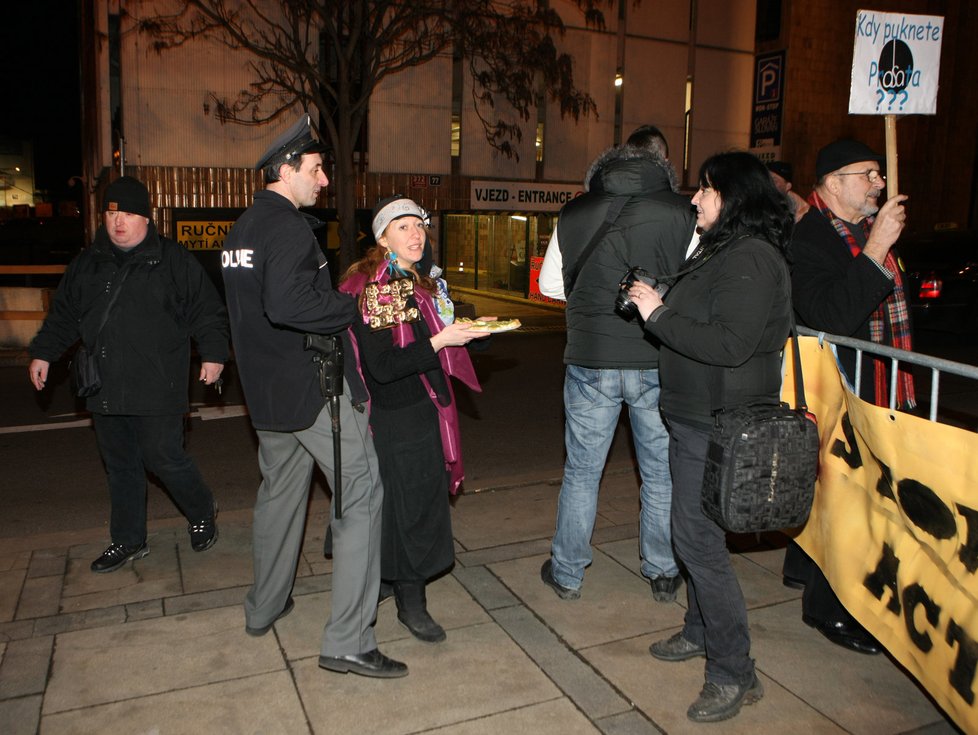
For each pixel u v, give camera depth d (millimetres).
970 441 2428
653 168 3520
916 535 2730
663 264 3465
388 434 3350
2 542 4527
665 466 3688
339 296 3006
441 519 3461
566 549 3785
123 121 15203
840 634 3408
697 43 19516
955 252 12906
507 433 7273
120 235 3914
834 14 20172
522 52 16031
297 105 16188
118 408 3908
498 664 3266
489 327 3246
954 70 23297
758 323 2672
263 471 3330
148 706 2969
